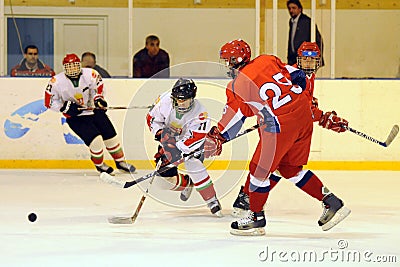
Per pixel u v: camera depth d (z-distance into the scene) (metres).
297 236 10.98
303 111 10.84
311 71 12.13
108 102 20.34
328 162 20.44
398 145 20.50
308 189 11.18
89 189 16.23
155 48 22.72
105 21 24.44
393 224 12.06
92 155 18.61
